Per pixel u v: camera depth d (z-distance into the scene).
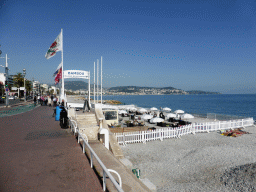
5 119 13.97
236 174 9.90
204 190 8.76
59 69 21.20
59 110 12.80
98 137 8.95
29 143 7.39
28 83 79.00
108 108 22.66
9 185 3.98
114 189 3.98
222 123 20.56
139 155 13.33
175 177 10.23
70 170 4.86
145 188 4.39
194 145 15.52
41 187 3.94
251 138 17.41
